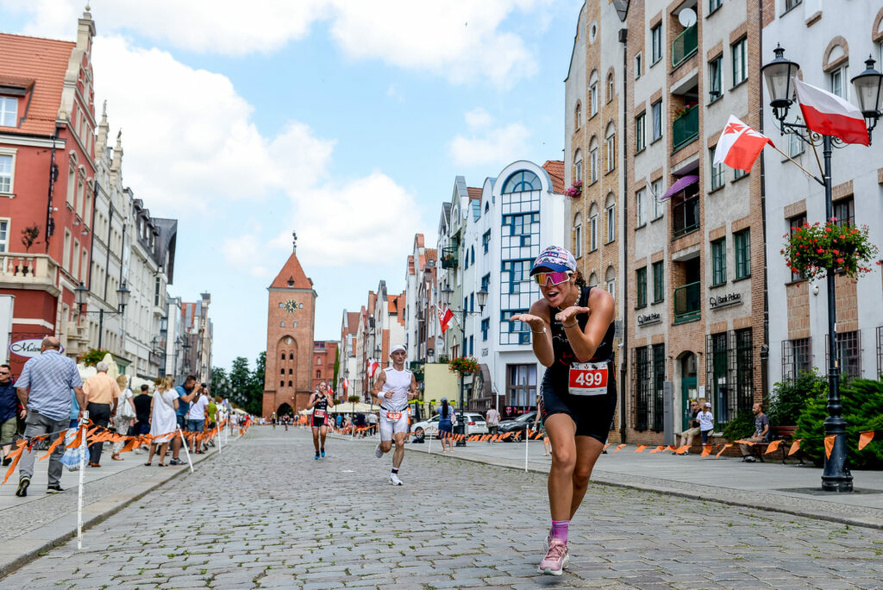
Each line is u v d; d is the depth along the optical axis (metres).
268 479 14.72
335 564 6.03
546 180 51.88
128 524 8.49
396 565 5.94
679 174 30.56
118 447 19.59
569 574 5.50
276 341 154.25
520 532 7.64
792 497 10.93
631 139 34.28
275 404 152.88
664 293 30.91
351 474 16.09
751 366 24.70
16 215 36.22
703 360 27.70
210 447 29.67
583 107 39.97
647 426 31.91
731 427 23.77
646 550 6.54
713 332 27.03
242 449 29.36
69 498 10.34
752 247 24.77
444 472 17.08
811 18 22.45
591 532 7.62
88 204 43.91
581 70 40.53
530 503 10.45
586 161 39.31
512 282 52.06
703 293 27.81
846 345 20.52
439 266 73.12
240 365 167.12
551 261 4.89
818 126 13.31
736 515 9.26
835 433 11.89
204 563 6.19
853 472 15.69
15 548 6.46
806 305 22.08
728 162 17.08
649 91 32.78
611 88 37.03
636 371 32.91
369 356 119.19
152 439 17.34
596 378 5.04
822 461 18.00
